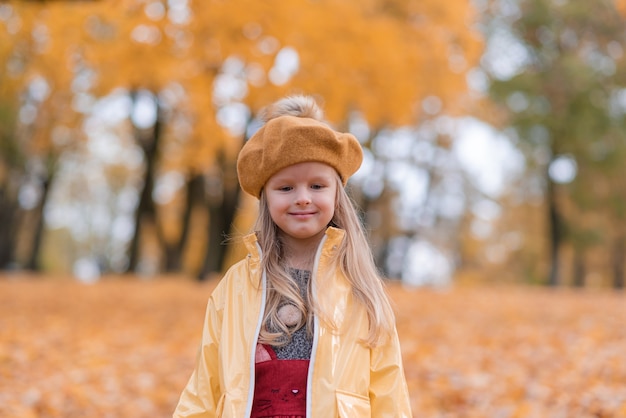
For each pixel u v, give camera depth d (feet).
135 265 73.67
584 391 17.20
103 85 36.09
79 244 148.56
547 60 75.25
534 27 75.51
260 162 7.94
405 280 94.38
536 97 74.18
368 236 9.21
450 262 111.14
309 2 33.96
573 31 76.33
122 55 32.91
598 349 22.13
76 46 34.45
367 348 7.71
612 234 94.99
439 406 17.29
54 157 82.33
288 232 7.92
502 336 26.08
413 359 21.97
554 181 81.41
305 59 34.30
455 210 93.56
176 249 71.92
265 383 7.50
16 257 124.88
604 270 109.81
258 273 7.94
